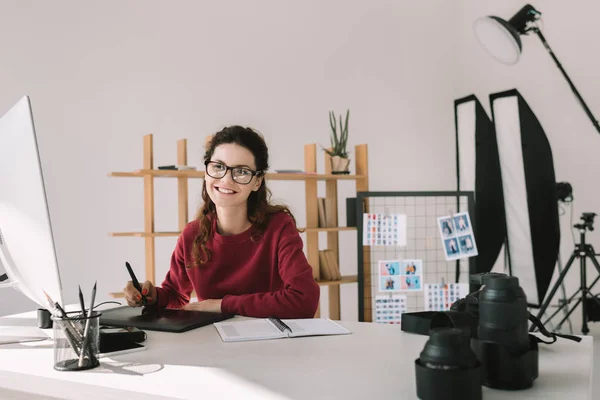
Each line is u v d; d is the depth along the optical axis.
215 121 4.64
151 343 1.26
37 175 1.13
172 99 4.45
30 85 3.89
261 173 1.89
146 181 3.44
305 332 1.33
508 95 4.48
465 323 1.08
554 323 4.56
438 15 5.83
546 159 4.31
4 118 1.27
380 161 5.47
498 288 0.90
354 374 0.99
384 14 5.54
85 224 4.08
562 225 4.75
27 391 1.02
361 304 3.44
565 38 4.75
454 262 5.70
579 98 4.13
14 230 1.26
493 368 0.89
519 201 4.55
